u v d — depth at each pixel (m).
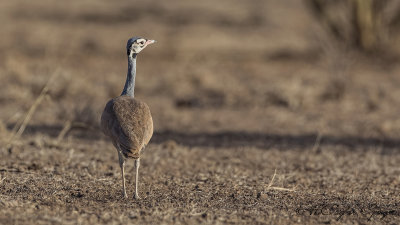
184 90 28.19
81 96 25.17
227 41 44.59
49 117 20.64
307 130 20.12
